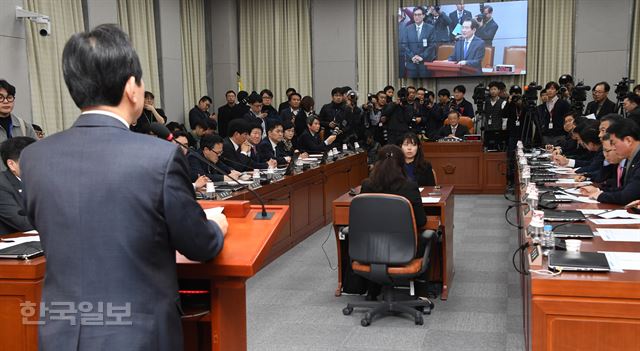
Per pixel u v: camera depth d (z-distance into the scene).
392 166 3.47
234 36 10.86
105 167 1.27
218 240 1.42
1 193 2.84
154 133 1.88
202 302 1.65
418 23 10.27
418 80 10.57
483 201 7.64
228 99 9.37
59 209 1.27
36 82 6.69
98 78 1.29
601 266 1.92
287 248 5.38
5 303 2.07
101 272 1.25
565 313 1.85
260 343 3.25
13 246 2.20
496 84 8.44
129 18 8.48
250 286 4.36
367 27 10.63
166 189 1.26
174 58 9.44
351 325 3.51
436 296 4.01
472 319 3.56
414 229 3.28
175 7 9.45
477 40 10.05
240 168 5.54
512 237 5.72
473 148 8.04
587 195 3.62
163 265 1.32
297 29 10.84
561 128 7.55
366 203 3.31
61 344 1.25
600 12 9.69
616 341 1.82
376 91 10.70
